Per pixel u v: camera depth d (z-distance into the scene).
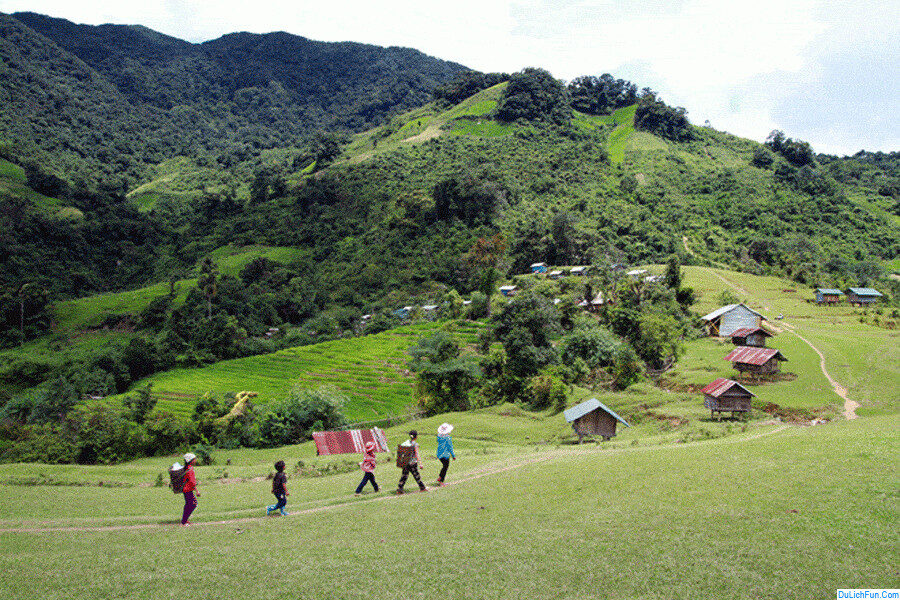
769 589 12.09
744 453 23.48
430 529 17.38
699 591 12.21
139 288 193.62
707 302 117.38
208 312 140.50
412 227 190.62
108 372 103.38
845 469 18.89
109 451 54.16
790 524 15.08
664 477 21.12
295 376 96.25
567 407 62.06
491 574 13.59
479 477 25.48
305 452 52.44
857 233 188.62
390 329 124.88
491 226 186.25
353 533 17.45
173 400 84.75
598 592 12.44
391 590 13.02
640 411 55.22
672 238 182.62
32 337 141.00
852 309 109.19
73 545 17.97
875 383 56.53
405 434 55.41
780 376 61.94
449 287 158.88
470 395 72.75
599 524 16.62
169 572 14.62
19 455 54.62
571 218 174.00
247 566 14.82
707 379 63.81
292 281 172.12
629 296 94.38
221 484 34.28
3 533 20.25
